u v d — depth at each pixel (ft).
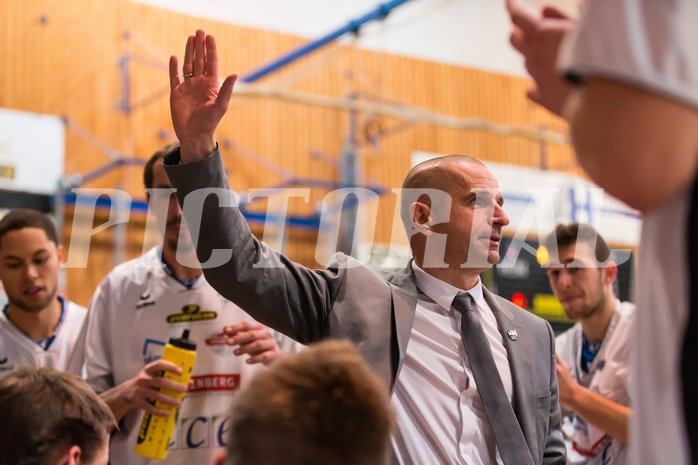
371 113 20.34
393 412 2.87
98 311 7.95
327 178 20.53
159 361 7.00
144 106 18.48
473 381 6.13
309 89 20.94
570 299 9.65
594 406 8.33
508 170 22.04
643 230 2.68
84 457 4.73
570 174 23.15
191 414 7.58
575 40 2.48
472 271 6.56
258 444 2.64
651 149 2.32
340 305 6.14
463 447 5.91
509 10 2.96
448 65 23.25
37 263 8.34
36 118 16.61
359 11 22.34
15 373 4.91
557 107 2.88
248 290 5.69
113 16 18.48
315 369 2.79
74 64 17.83
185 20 19.42
